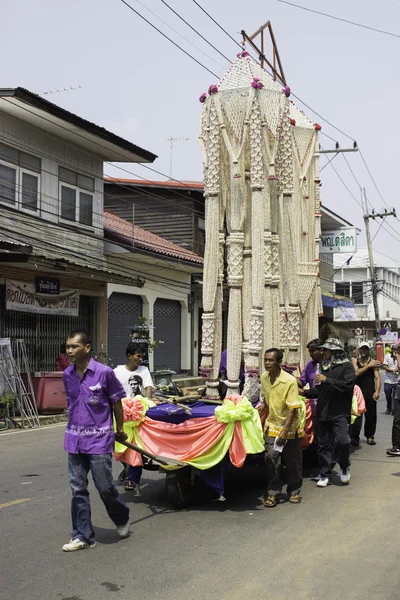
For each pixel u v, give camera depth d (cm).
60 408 1484
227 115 798
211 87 800
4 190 1614
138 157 2008
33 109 1574
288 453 684
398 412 966
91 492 744
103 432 524
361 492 727
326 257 3903
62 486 773
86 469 534
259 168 775
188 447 652
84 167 1914
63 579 459
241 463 636
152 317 2297
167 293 2402
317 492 733
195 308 2616
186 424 659
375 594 429
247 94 787
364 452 1008
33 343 1666
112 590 438
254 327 764
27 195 1692
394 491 727
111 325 2112
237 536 561
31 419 1386
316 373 813
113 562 494
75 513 530
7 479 816
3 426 1333
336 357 761
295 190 978
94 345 1928
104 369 524
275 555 507
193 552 517
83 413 522
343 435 758
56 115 1620
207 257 803
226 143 793
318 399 765
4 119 1609
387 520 605
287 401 661
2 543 546
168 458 645
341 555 506
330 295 3459
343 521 605
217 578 459
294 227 859
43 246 1722
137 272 2184
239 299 790
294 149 983
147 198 2661
